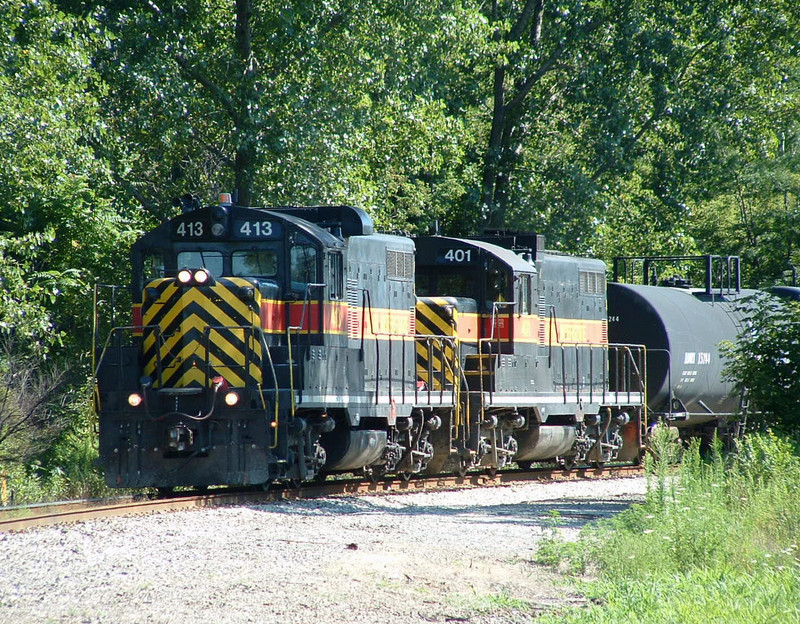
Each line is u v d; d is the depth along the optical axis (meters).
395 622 30.41
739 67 138.62
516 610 32.47
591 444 91.25
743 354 72.81
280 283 61.44
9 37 79.69
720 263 113.12
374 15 99.81
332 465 65.12
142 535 43.28
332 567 37.41
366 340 67.75
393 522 49.88
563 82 136.38
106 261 88.12
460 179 135.38
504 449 80.44
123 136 95.38
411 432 73.44
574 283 91.31
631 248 145.88
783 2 136.50
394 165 117.69
